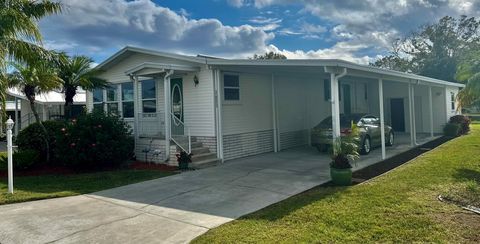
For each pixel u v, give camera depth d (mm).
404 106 21953
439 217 5711
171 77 13383
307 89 16938
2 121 10641
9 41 10562
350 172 8328
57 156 11219
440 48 42969
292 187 8305
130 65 15109
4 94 10555
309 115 17000
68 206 7188
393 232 5141
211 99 12219
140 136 13141
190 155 11078
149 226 5863
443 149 13633
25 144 12305
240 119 13219
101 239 5340
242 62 10891
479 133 19922
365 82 21906
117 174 10461
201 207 6898
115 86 16047
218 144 12148
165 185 8898
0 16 10031
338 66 9367
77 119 11641
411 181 8258
